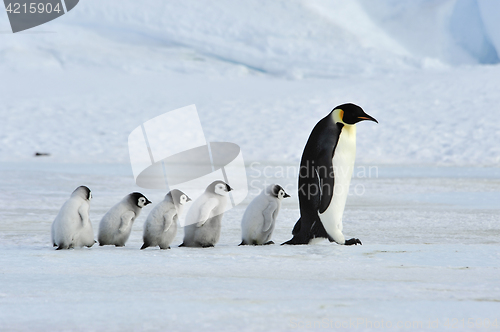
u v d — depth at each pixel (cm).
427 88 7269
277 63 9731
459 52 10719
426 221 1493
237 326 511
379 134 5381
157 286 700
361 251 1003
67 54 9412
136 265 852
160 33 10756
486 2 10462
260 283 718
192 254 966
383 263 870
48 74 8456
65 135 5456
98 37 10388
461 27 10925
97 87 7800
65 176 2923
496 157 4397
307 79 8850
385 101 6756
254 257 929
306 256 942
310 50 10331
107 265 856
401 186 2634
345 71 9444
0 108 6412
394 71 9350
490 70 8394
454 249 1023
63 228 1031
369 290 671
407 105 6481
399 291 666
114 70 9000
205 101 7031
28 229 1367
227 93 7600
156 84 8175
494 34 10219
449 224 1434
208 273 793
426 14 11581
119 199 2044
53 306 591
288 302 607
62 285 708
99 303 605
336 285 703
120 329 503
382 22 11819
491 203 1958
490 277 759
